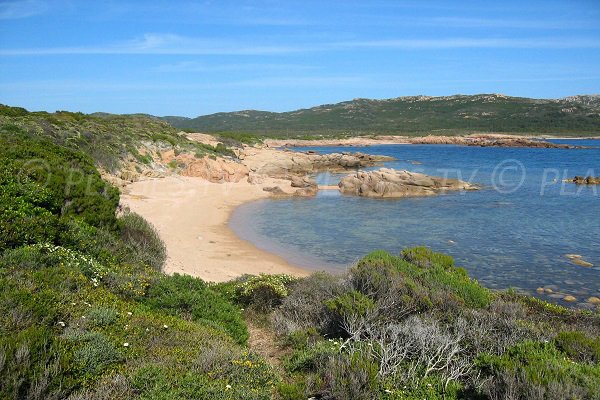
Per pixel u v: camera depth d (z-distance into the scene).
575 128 144.00
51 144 17.30
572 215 29.17
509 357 5.95
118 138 38.66
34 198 11.20
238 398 5.29
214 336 7.48
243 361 6.35
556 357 5.91
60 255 8.74
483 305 10.10
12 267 7.60
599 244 21.61
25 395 4.52
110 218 13.55
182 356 6.27
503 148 109.62
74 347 5.53
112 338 6.24
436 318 8.24
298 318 9.34
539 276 16.81
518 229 25.08
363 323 7.74
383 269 10.04
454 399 5.55
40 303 6.29
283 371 6.92
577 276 16.78
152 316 7.60
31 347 4.91
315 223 26.69
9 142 15.60
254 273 15.99
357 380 5.67
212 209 29.41
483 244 21.77
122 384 5.16
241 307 10.50
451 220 27.73
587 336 7.89
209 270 15.43
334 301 8.54
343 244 21.66
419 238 22.98
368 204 33.94
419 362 6.41
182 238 20.70
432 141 131.38
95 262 9.40
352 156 65.44
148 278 9.84
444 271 11.81
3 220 9.28
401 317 8.38
